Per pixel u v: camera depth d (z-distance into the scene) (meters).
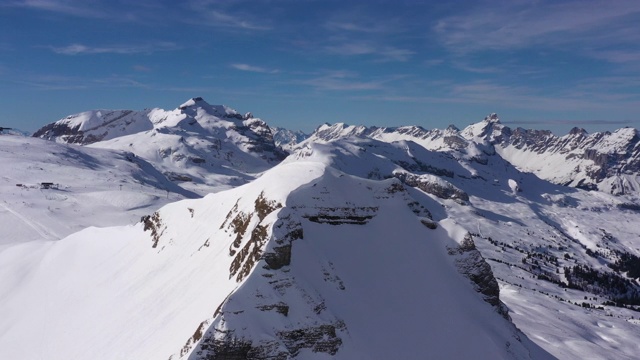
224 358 47.78
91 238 129.88
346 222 77.00
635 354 144.25
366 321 61.72
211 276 75.50
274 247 59.59
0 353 88.56
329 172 83.88
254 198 84.44
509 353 69.94
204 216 101.75
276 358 49.22
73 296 103.06
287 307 53.84
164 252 101.12
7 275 123.94
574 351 121.19
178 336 61.50
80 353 76.75
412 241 80.69
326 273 64.25
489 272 82.94
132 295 89.19
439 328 67.06
